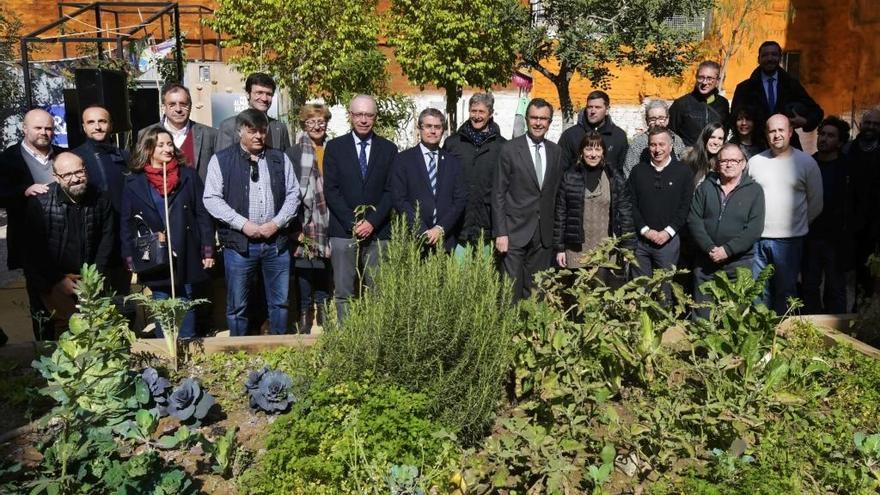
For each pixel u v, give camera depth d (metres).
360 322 3.59
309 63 12.80
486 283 3.78
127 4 11.42
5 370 4.14
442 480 3.00
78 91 6.93
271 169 5.07
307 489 2.99
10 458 3.27
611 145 6.50
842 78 16.67
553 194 5.78
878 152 6.35
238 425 3.62
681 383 4.00
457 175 5.48
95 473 2.79
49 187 4.74
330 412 3.19
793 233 5.59
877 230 6.36
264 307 5.99
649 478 3.22
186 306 4.14
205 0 18.12
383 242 5.28
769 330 4.12
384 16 14.05
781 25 18.41
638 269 5.61
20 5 17.58
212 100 12.75
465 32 12.87
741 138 6.30
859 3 16.23
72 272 4.82
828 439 3.58
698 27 18.08
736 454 3.28
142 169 4.91
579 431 3.37
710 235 5.39
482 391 3.40
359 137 5.33
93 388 3.20
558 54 13.20
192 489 2.97
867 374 4.28
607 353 3.73
